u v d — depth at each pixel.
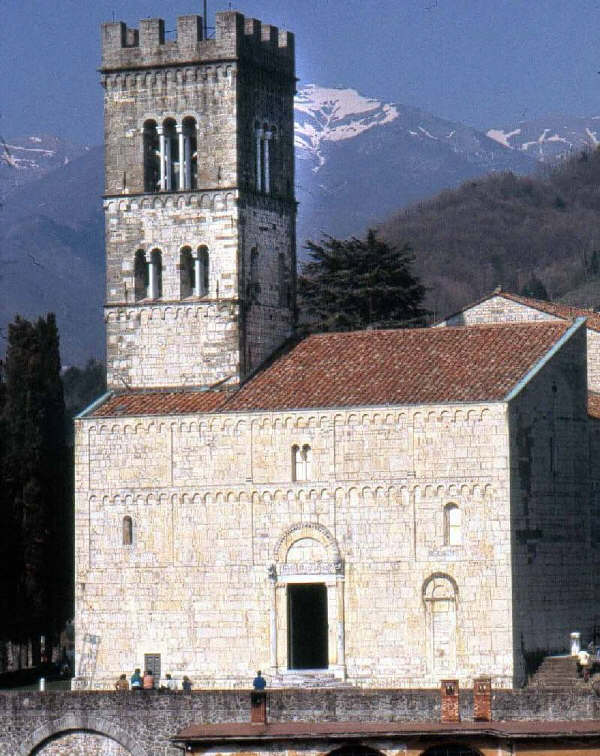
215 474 158.25
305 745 120.81
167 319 166.25
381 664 153.25
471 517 151.62
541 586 155.25
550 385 158.38
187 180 167.62
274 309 169.88
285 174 173.12
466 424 152.00
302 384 160.38
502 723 123.12
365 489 154.25
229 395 161.62
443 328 165.12
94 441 161.38
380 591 153.50
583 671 148.62
